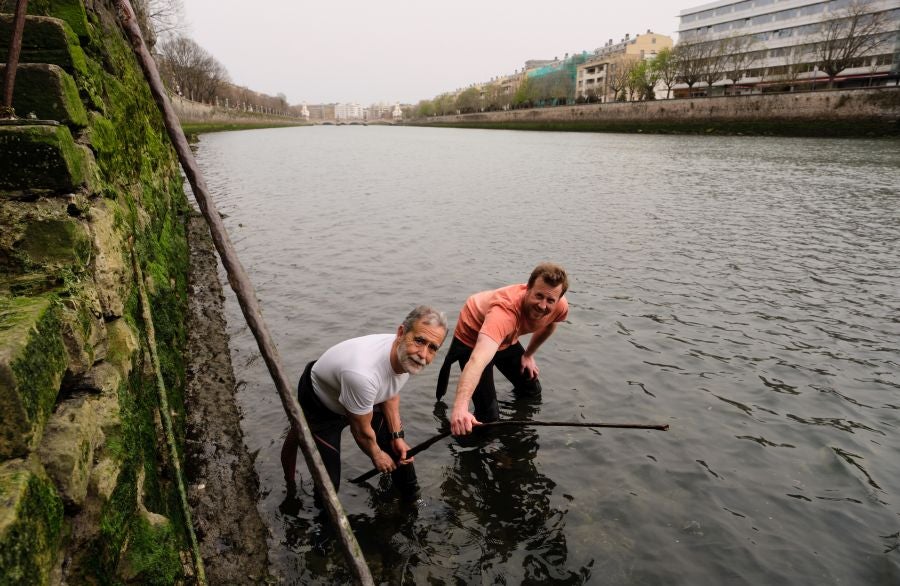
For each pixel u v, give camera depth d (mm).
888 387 5398
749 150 38250
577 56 132875
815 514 3725
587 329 6762
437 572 3248
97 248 2545
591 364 5836
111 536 1910
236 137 55062
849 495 3902
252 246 10664
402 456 3654
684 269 9391
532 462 4254
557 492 3932
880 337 6586
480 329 4324
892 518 3689
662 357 6016
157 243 5375
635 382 5477
